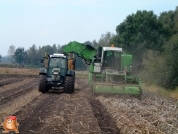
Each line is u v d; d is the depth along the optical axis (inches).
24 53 4918.8
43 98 627.5
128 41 1440.7
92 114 449.1
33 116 424.8
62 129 353.1
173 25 1872.5
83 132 341.7
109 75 676.1
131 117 428.5
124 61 748.6
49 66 746.8
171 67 1015.6
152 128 367.9
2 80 1190.3
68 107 511.5
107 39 3410.4
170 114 479.2
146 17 1428.4
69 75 728.3
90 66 797.9
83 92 778.2
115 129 372.2
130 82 682.8
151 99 678.5
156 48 1390.3
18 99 598.2
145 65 1187.9
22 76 1574.8
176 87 995.9
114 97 649.6
